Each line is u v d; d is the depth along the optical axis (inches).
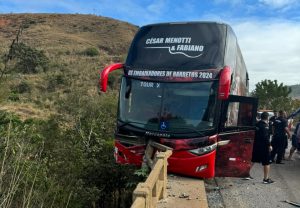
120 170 419.8
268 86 2010.3
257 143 410.3
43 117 1135.0
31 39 3784.5
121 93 371.2
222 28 368.8
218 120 343.3
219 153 356.2
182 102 347.3
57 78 2073.1
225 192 371.6
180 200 285.7
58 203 300.8
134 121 358.9
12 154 252.2
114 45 4234.7
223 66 349.7
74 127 538.9
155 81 357.7
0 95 309.9
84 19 5032.0
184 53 359.9
